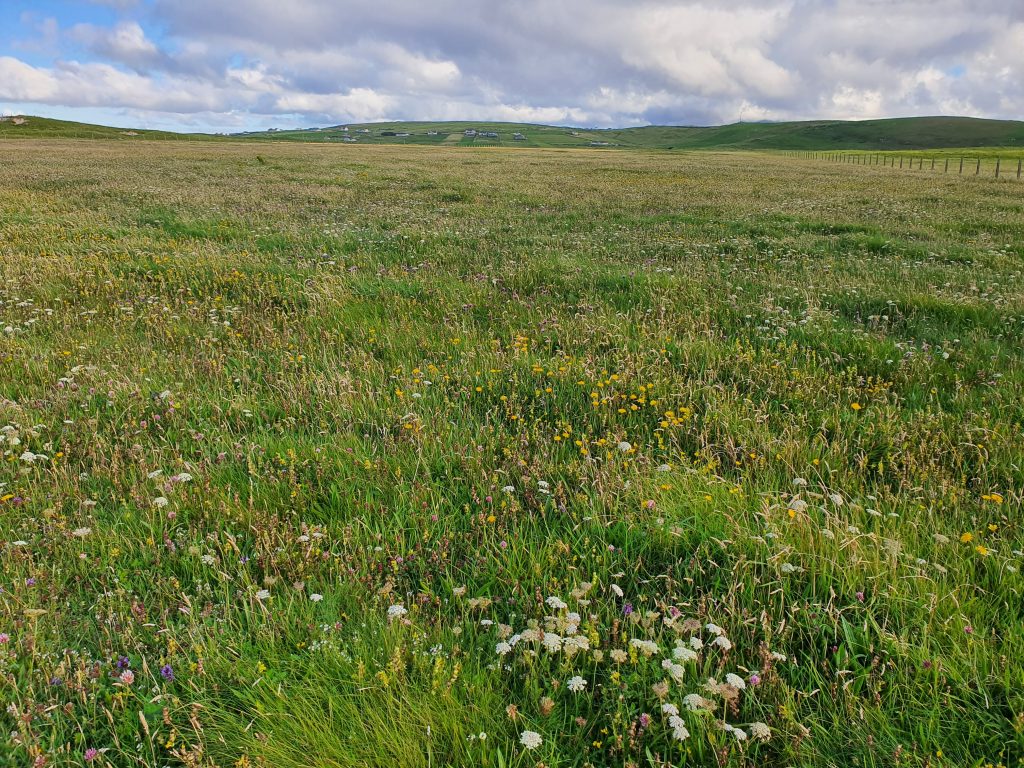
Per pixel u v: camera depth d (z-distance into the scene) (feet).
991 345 22.34
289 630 9.45
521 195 78.23
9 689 8.53
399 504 12.69
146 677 8.75
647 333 23.11
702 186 95.20
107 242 40.06
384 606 9.98
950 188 94.79
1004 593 9.88
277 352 21.44
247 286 29.73
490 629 9.66
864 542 10.95
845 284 31.73
